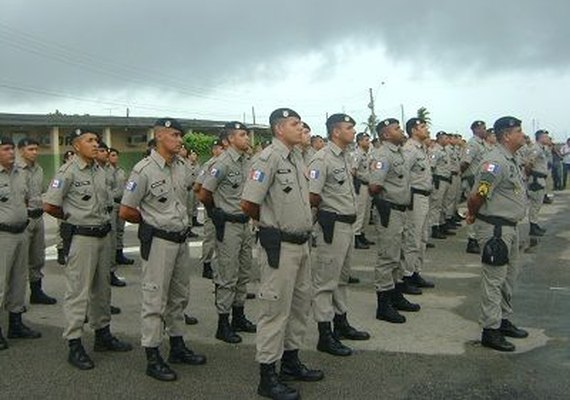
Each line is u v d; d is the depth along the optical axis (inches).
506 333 226.5
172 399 174.7
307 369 188.4
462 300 285.0
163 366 191.2
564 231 484.7
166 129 192.1
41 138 1037.8
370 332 236.4
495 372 191.9
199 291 309.3
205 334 237.1
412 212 284.8
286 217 177.0
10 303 232.8
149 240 191.0
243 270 237.6
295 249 178.5
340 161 217.6
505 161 211.0
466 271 349.1
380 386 182.1
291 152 181.9
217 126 1314.0
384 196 248.8
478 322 245.9
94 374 194.7
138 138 1189.1
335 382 185.6
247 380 188.9
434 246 431.5
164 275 191.6
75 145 209.2
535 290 299.7
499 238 209.9
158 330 191.3
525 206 216.5
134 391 180.7
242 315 241.4
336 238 212.4
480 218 215.6
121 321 256.4
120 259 382.0
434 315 259.9
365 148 426.3
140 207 193.0
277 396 171.8
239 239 229.6
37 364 204.4
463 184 508.4
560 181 831.1
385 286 250.5
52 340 231.6
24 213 234.1
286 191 177.5
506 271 216.2
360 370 195.3
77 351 202.7
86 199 206.1
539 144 458.3
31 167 287.1
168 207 192.7
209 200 227.5
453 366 197.8
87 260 205.2
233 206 228.7
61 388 183.5
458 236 474.9
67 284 205.2
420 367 197.3
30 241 283.0
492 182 207.3
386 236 248.4
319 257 212.8
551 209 634.8
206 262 339.9
